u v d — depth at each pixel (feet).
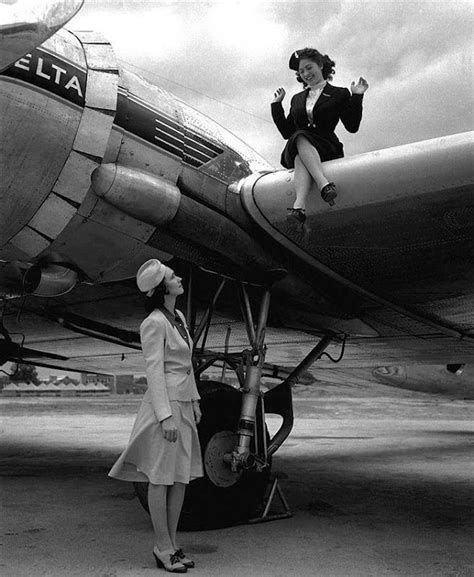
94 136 11.09
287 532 12.42
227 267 12.92
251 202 12.55
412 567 10.07
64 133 10.86
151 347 9.69
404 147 11.14
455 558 10.62
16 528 12.76
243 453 12.23
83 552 10.85
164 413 9.44
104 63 11.45
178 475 9.79
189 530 12.35
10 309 16.99
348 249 12.63
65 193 11.12
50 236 11.36
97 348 23.84
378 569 9.95
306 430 44.32
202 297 14.58
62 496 16.51
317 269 13.58
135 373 30.73
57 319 16.02
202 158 12.50
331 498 16.48
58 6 8.95
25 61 10.40
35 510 14.64
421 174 10.77
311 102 12.15
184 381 9.92
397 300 14.89
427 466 23.77
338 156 12.20
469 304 15.02
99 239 11.78
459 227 11.41
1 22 8.76
